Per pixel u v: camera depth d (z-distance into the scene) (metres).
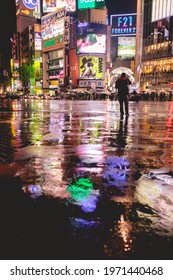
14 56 151.62
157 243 1.96
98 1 86.19
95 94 63.19
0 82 170.88
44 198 2.80
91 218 2.34
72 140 6.53
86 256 1.83
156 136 7.27
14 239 2.00
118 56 122.38
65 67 92.50
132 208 2.56
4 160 4.43
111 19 130.12
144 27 75.44
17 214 2.42
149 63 74.06
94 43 80.69
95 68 81.44
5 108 23.20
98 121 11.50
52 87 102.75
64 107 25.11
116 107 25.06
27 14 145.00
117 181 3.37
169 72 67.50
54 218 2.34
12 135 7.38
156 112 17.64
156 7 70.69
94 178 3.49
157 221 2.30
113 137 7.05
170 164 4.24
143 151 5.24
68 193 2.95
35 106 27.58
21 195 2.88
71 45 88.31
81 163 4.25
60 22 94.00
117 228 2.17
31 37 122.81
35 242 1.97
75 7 109.62
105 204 2.65
